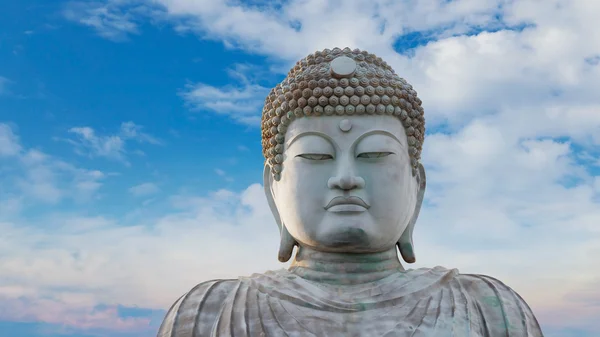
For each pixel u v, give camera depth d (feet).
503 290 21.68
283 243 22.75
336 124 21.57
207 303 21.21
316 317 19.98
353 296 20.65
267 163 23.68
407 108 22.34
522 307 21.08
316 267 21.74
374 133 21.61
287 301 20.58
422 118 23.15
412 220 23.22
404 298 20.48
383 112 21.77
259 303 20.61
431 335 19.44
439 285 21.25
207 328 20.56
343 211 21.04
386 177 21.49
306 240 21.67
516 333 20.26
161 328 21.09
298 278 21.53
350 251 21.57
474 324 20.26
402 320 19.80
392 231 21.63
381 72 22.36
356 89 21.56
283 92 22.44
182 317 20.80
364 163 21.53
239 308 20.54
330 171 21.47
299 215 21.56
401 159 21.95
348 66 21.68
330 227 21.08
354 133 21.50
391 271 22.02
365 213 21.21
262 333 19.60
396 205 21.57
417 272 22.06
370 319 19.86
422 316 19.95
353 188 21.11
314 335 19.48
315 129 21.66
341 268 21.57
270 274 22.22
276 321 19.93
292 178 21.84
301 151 21.61
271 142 22.65
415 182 23.07
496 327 20.49
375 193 21.33
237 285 21.84
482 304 21.09
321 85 21.61
